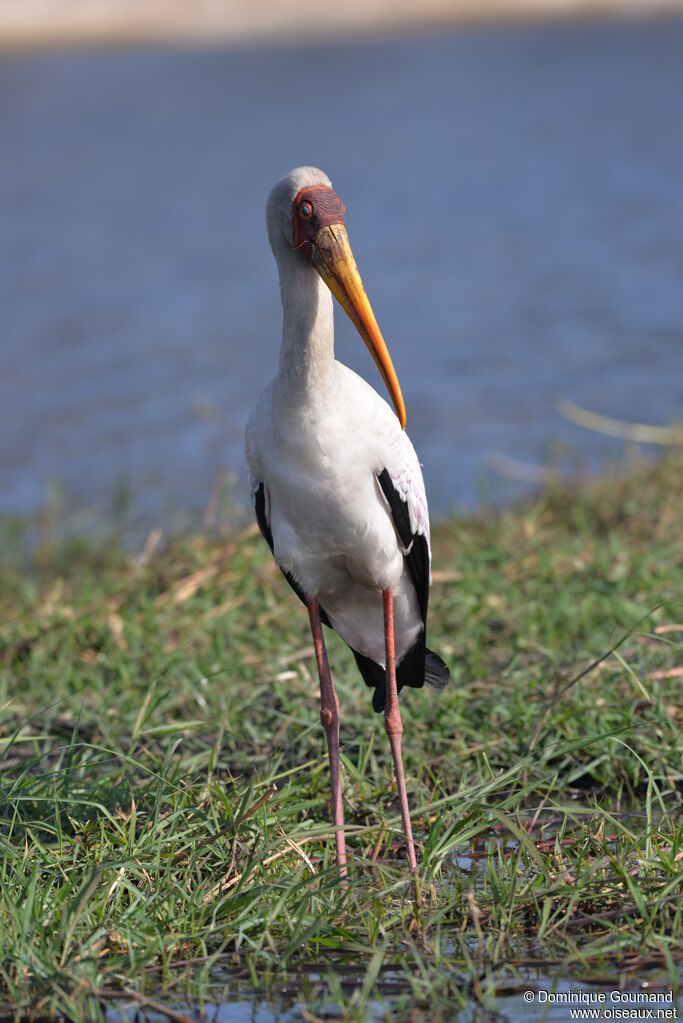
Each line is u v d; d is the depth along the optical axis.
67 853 7.18
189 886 6.76
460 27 94.44
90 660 10.73
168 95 72.88
